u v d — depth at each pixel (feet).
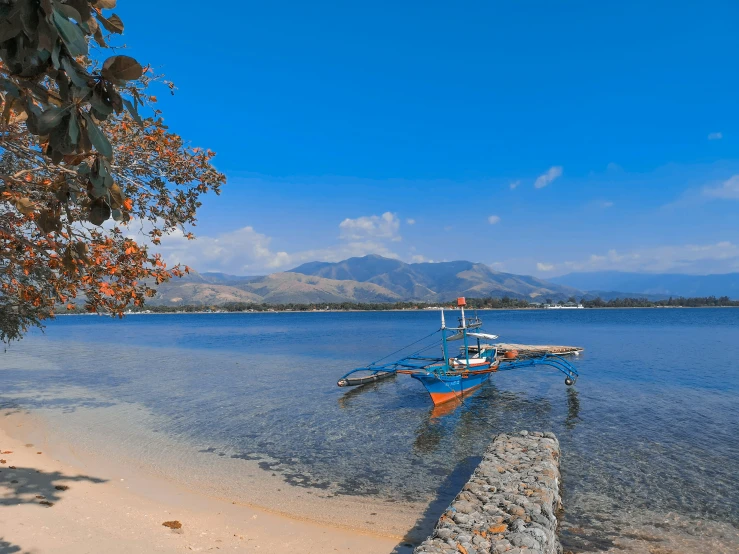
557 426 72.90
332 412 84.53
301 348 203.82
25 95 10.41
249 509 43.47
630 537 38.29
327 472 54.34
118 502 42.47
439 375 89.97
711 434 66.44
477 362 97.81
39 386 110.93
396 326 396.78
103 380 120.06
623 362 140.46
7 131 21.21
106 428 72.43
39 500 40.60
